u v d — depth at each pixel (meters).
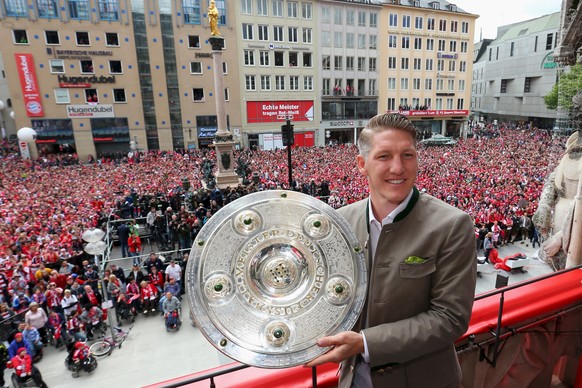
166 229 16.34
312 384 1.88
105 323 11.00
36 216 17.56
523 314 2.51
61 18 37.50
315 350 1.40
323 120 48.88
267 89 45.47
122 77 40.47
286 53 45.19
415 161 1.55
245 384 1.97
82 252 14.09
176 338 10.66
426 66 52.62
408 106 52.47
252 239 1.50
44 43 37.66
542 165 29.03
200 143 44.75
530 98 55.72
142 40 40.22
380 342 1.34
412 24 50.38
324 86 48.19
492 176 26.28
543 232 4.98
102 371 9.38
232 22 42.25
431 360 1.57
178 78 42.16
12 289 11.12
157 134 42.84
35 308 9.86
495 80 64.12
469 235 1.47
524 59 56.34
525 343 2.65
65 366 9.55
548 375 2.81
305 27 45.34
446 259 1.45
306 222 1.53
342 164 31.17
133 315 11.58
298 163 32.16
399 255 1.50
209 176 25.38
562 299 2.67
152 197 19.47
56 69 38.50
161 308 11.77
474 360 2.45
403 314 1.50
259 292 1.47
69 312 10.53
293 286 1.49
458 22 53.03
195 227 15.27
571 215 4.15
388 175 1.52
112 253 16.20
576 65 4.55
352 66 48.81
